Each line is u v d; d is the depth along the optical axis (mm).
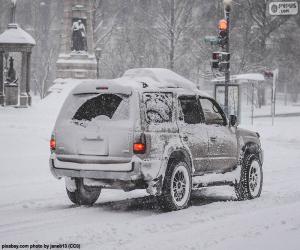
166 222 11672
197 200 15133
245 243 9719
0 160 20984
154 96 13125
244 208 13445
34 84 106188
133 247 9438
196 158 13711
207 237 10211
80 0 53531
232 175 14836
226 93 28391
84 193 14055
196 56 74938
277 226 11219
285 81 96625
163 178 12766
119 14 92000
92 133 12711
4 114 36688
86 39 53719
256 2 76500
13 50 42688
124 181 12594
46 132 28234
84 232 10680
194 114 14070
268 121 53594
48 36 109688
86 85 13273
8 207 13766
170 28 67438
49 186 17312
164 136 12906
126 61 80688
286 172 21578
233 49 72812
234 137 15008
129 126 12531
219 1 73688
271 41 81625
